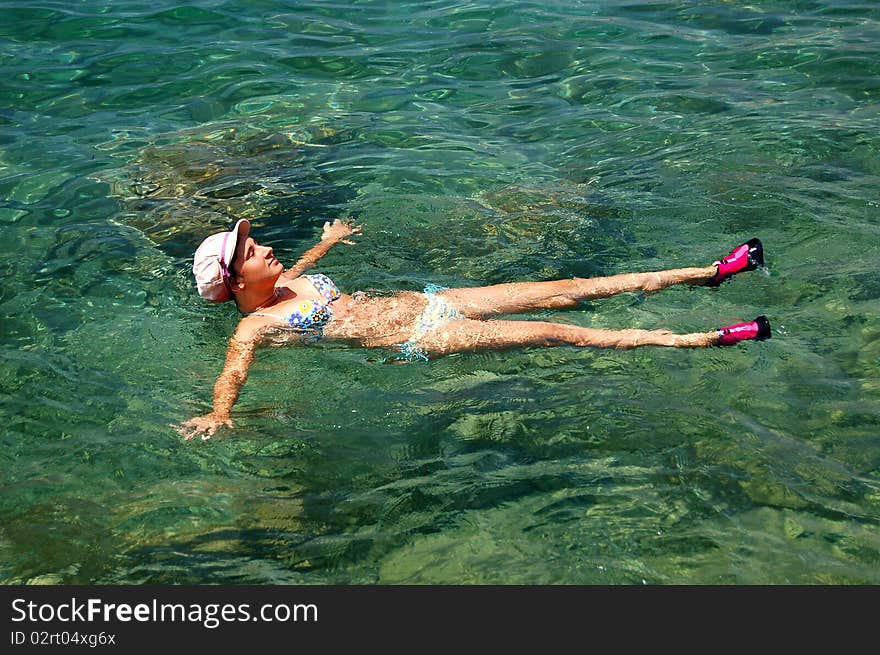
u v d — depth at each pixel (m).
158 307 3.72
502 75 5.80
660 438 2.88
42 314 3.67
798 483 2.66
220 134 5.18
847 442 2.82
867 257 3.76
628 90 5.52
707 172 4.54
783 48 5.94
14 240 4.17
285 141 5.11
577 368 3.25
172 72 5.84
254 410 3.12
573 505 2.64
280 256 4.04
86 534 2.64
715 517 2.56
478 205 4.40
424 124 5.26
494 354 3.33
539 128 5.16
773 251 3.86
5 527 2.66
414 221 4.28
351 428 3.03
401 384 3.23
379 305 3.40
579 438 2.90
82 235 4.23
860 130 4.83
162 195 4.59
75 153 4.95
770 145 4.75
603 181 4.54
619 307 3.57
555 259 3.92
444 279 3.80
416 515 2.65
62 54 6.03
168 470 2.88
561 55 6.02
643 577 2.40
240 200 4.54
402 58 6.04
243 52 6.10
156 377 3.31
